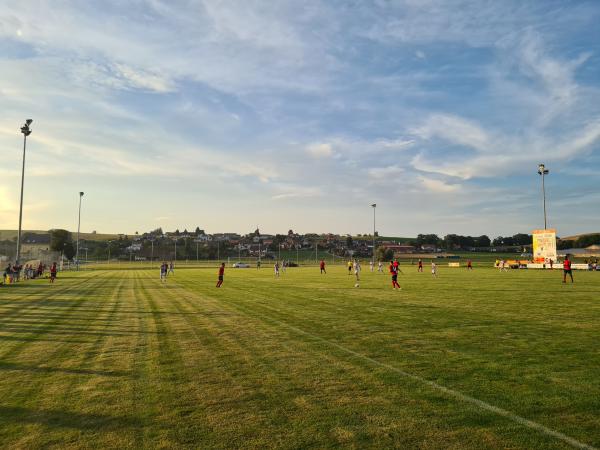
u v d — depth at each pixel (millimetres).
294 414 5613
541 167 64375
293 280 38938
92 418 5531
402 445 4688
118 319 14281
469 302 19016
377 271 62906
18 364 8320
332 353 9055
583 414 5520
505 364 8016
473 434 4949
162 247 180375
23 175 39938
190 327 12555
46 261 63469
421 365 8008
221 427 5211
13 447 4719
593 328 11969
